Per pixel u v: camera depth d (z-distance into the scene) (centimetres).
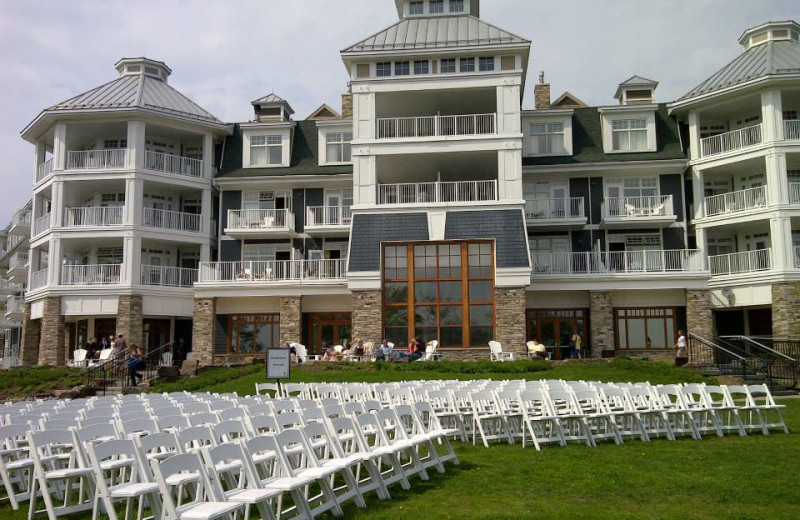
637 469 1109
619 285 3438
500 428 1431
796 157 3450
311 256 3859
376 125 3475
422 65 3481
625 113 3794
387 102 3681
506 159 3344
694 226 3675
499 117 3375
